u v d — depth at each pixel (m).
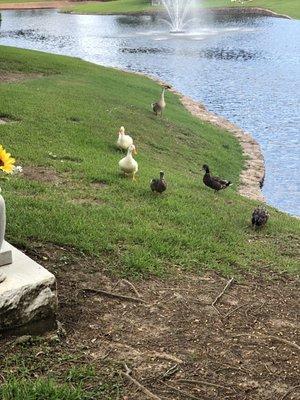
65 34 42.12
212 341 4.29
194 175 11.27
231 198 9.38
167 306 4.75
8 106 11.84
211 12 51.84
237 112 19.55
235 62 28.92
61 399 3.40
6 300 3.79
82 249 5.48
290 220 8.98
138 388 3.62
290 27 40.78
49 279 3.98
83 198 7.46
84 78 17.30
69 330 4.20
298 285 5.70
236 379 3.84
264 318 4.80
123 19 51.22
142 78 21.30
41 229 5.71
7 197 6.73
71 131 11.06
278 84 23.81
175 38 37.97
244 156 14.45
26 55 19.12
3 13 60.69
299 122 18.23
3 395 3.37
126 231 6.17
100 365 3.83
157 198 7.88
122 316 4.50
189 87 23.47
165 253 5.83
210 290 5.20
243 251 6.48
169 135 13.79
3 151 4.00
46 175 8.38
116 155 10.38
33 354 3.83
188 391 3.66
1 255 4.05
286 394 3.72
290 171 13.79
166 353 4.05
